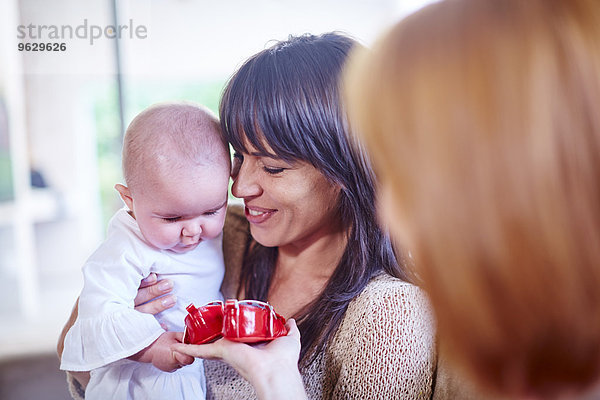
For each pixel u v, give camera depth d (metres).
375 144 0.34
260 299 0.84
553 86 0.28
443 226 0.30
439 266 0.31
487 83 0.29
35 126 3.57
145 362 0.72
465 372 0.34
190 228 0.75
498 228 0.28
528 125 0.28
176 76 3.80
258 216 0.74
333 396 0.72
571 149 0.28
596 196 0.28
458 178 0.29
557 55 0.29
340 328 0.73
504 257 0.28
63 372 2.47
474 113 0.29
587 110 0.28
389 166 0.33
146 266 0.78
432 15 0.33
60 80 3.55
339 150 0.69
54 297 3.55
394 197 0.33
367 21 3.93
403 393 0.69
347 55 0.70
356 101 0.35
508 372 0.32
